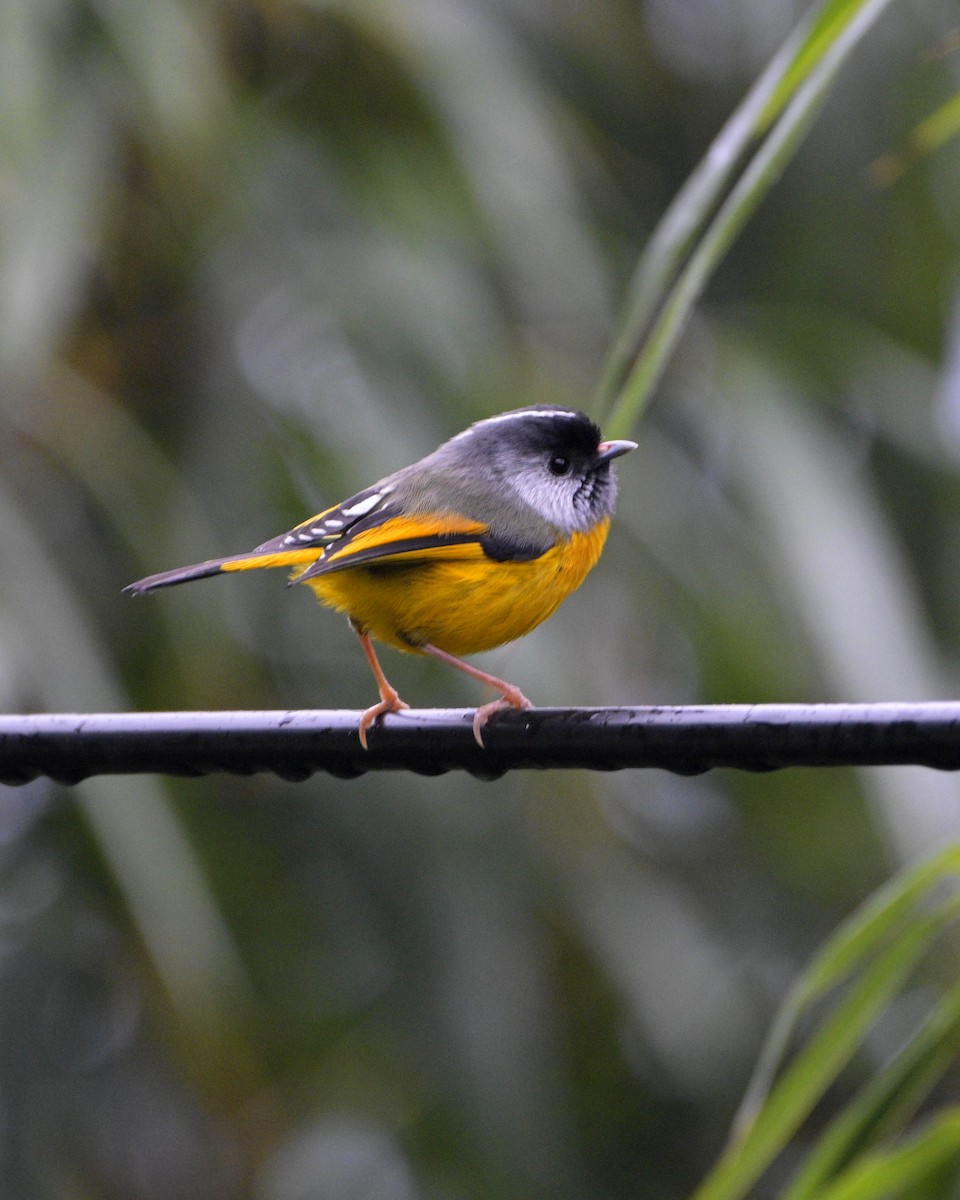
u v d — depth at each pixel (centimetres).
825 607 1081
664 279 593
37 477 1218
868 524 1149
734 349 1273
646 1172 1421
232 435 1280
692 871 1515
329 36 1306
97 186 1104
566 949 1332
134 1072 1427
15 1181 1338
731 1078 1410
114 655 1245
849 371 1315
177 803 1230
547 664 1156
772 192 1452
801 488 1162
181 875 1028
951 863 593
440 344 1220
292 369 1270
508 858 1257
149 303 1277
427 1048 1289
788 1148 1499
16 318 1030
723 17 1478
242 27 1289
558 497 765
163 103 1110
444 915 1248
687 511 1260
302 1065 1403
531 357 1226
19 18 1084
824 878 1512
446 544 706
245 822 1378
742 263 1455
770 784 1532
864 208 1423
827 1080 633
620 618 1292
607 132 1498
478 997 1230
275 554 716
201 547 1194
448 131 1248
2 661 1033
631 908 1345
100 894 1342
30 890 1372
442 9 1273
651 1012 1312
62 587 1099
